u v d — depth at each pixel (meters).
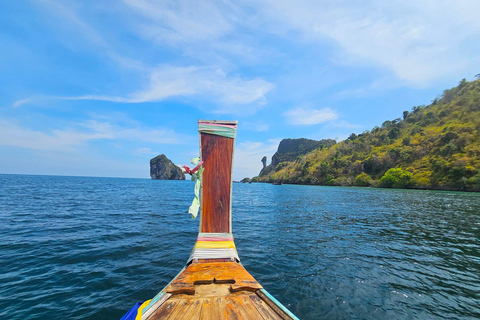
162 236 11.03
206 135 6.86
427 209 23.62
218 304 3.44
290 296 5.72
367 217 18.34
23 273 6.62
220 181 6.65
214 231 6.25
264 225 14.64
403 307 5.34
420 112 114.25
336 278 6.79
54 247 8.99
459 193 49.66
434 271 7.41
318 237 11.62
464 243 10.78
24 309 4.86
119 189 48.78
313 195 44.97
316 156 143.25
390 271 7.37
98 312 4.80
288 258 8.41
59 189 42.03
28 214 16.08
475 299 5.73
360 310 5.19
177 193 41.59
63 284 5.99
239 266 4.98
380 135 116.00
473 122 74.88
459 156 61.50
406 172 71.06
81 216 15.95
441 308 5.32
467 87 102.06
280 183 151.00
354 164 96.75
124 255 8.27
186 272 4.60
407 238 11.65
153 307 3.25
